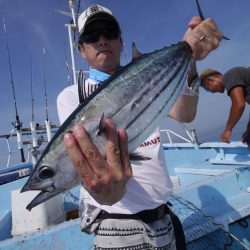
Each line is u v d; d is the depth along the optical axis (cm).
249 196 132
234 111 152
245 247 103
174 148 289
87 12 84
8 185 234
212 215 119
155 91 70
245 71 152
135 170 74
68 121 61
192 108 85
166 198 78
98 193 50
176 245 83
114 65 85
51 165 59
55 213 137
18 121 286
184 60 76
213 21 72
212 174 189
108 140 49
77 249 95
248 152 214
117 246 69
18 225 131
